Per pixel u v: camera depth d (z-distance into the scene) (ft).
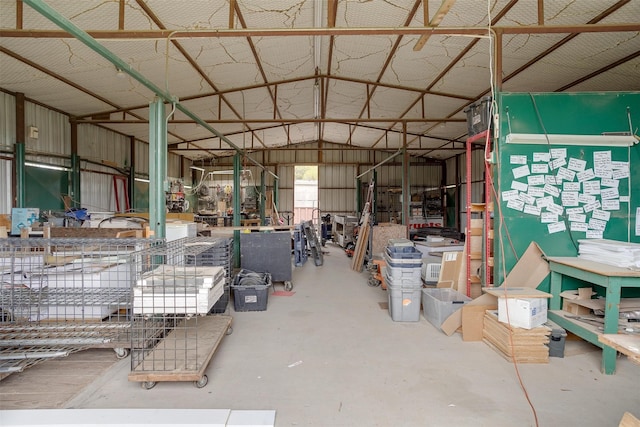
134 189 28.96
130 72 8.89
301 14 13.79
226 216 35.01
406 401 6.74
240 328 10.98
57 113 20.95
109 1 11.50
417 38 15.39
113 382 7.40
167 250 8.85
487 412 6.37
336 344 9.64
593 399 6.80
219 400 6.76
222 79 19.90
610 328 7.87
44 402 6.57
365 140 40.93
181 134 31.22
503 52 15.05
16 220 14.79
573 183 10.60
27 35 10.23
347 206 45.21
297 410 6.43
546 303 9.05
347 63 19.43
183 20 13.16
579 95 10.59
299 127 35.24
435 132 32.78
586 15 12.39
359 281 18.74
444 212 44.52
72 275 9.19
